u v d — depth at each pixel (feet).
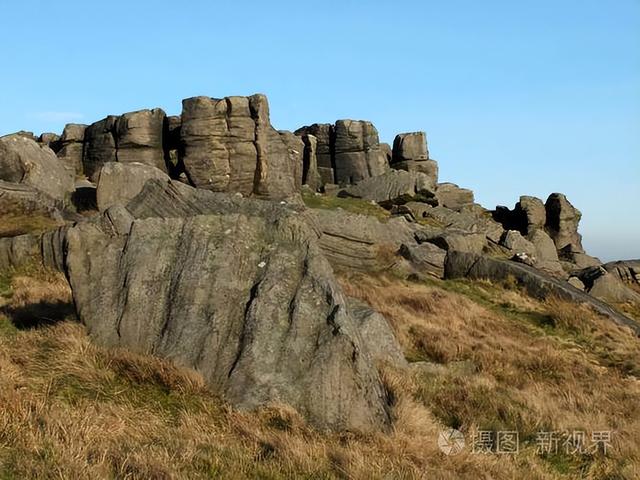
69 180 132.26
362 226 107.14
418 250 117.70
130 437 26.91
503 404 44.86
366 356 37.11
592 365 72.28
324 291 37.65
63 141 194.59
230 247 40.01
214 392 34.30
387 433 33.68
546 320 91.25
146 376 34.22
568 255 193.98
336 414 33.63
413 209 189.88
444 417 40.57
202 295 38.19
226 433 30.17
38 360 34.32
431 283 105.60
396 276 105.19
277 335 35.86
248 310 36.99
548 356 66.90
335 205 182.09
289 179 179.52
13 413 25.93
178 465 24.34
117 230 43.93
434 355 60.29
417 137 230.89
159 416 30.81
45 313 50.14
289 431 31.53
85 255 41.39
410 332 66.59
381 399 36.29
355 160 220.43
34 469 21.34
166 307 38.70
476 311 87.97
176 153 179.01
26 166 123.34
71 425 26.02
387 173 206.80
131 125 176.14
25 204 103.09
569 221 205.16
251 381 34.12
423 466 30.19
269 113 178.19
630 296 124.98
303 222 41.93
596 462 37.14
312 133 226.79
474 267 113.09
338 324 35.73
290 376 34.47
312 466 27.48
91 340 38.14
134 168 119.65
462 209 209.67
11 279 73.05
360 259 104.47
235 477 24.77
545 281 104.63
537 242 181.57
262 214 96.58
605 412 48.70
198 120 166.30
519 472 32.89
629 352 80.33
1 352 34.76
